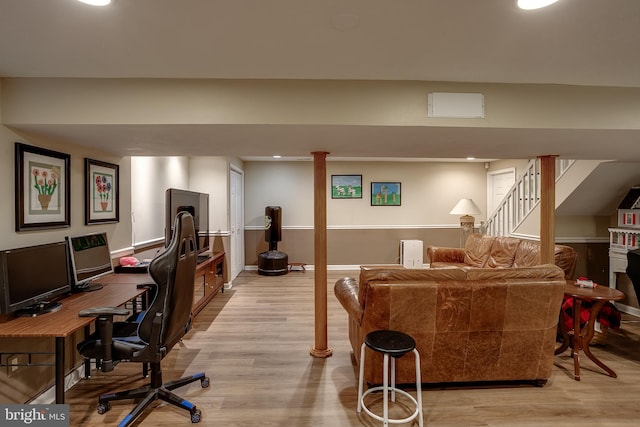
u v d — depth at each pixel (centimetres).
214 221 524
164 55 170
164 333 188
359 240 670
